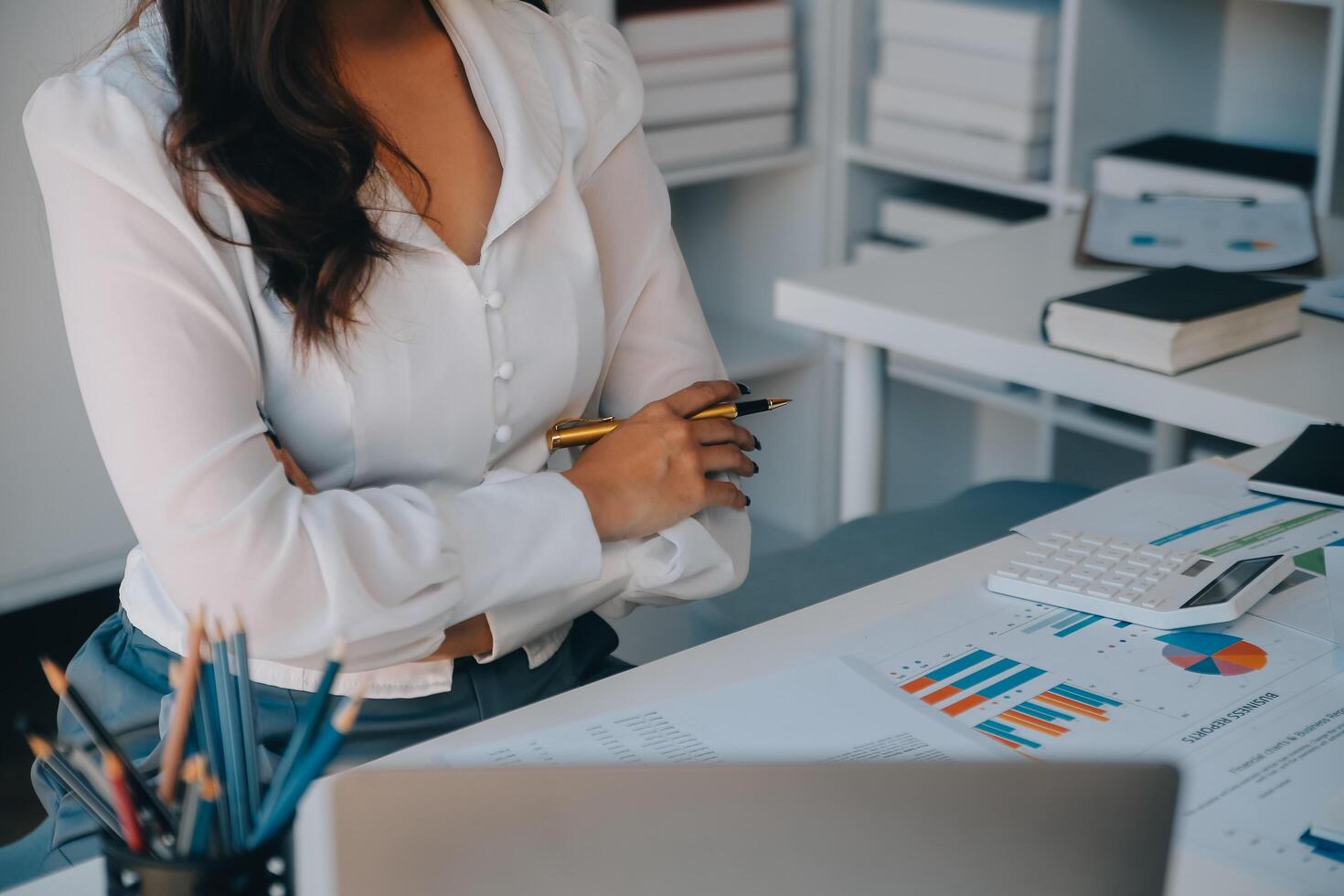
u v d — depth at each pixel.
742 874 0.56
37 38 2.11
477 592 1.01
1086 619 0.98
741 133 2.70
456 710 1.09
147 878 0.55
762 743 0.82
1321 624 0.96
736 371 2.80
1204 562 1.02
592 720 0.85
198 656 0.60
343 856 0.56
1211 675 0.89
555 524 1.04
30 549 2.34
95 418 0.98
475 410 1.12
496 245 1.13
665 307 1.33
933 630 0.96
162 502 0.95
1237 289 1.53
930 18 2.57
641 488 1.10
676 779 0.56
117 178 0.97
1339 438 1.25
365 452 1.09
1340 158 2.11
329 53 1.06
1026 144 2.49
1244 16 2.54
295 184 1.01
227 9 1.00
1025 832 0.56
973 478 3.25
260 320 1.04
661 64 2.54
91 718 0.59
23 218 2.19
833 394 2.94
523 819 0.56
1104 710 0.85
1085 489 1.79
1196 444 2.32
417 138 1.15
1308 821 0.73
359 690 0.59
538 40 1.26
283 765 0.59
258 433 1.00
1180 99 2.56
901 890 0.56
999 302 1.66
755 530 3.06
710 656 0.93
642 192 1.32
